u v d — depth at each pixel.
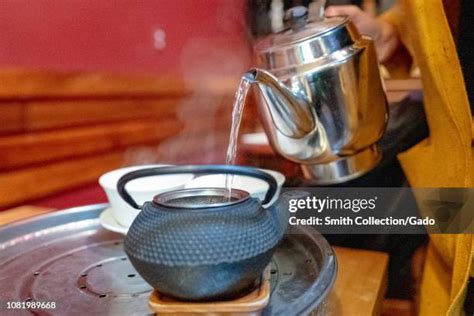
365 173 0.74
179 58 1.45
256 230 0.43
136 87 1.25
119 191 0.52
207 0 1.48
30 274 0.59
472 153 0.61
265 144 0.87
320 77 0.63
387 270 0.71
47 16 0.98
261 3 1.10
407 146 0.78
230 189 0.49
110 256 0.65
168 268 0.41
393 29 0.81
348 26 0.67
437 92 0.59
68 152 1.02
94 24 1.11
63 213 0.75
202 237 0.41
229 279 0.42
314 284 0.50
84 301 0.52
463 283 0.58
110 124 1.16
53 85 0.97
